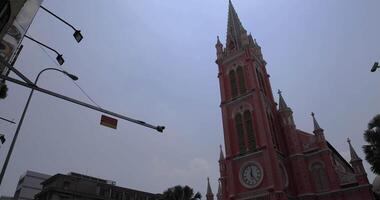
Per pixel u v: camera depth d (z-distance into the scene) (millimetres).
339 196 41094
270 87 58281
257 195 41969
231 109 52875
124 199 68188
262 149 44562
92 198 62094
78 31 17906
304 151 47438
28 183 77938
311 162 45938
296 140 48500
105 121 18641
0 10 12414
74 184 61625
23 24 14562
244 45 57469
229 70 57500
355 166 41750
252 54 57656
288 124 50812
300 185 44031
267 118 48906
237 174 46375
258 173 43625
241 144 48406
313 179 44500
